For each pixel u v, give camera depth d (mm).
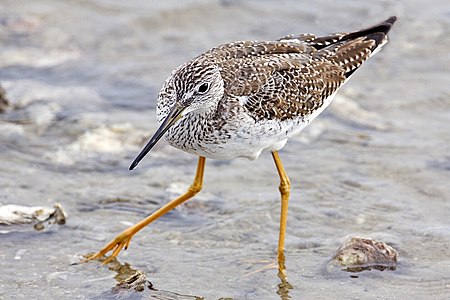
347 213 13227
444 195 13656
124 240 12086
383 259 11742
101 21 20047
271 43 12344
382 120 16266
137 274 11352
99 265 11891
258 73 11688
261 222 13031
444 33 19562
